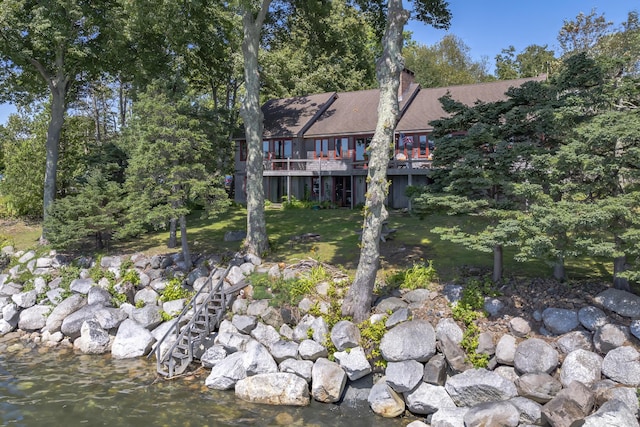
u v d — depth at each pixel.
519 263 16.86
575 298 13.41
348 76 47.28
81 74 29.98
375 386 12.80
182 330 15.37
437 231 14.29
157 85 20.28
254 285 17.17
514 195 14.22
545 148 14.17
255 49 21.53
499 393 11.57
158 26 22.62
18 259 24.08
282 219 28.47
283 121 37.31
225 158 26.44
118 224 23.05
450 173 14.41
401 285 15.92
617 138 11.59
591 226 11.57
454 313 13.82
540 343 12.23
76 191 29.36
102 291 19.09
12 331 19.45
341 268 17.88
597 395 10.95
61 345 17.73
